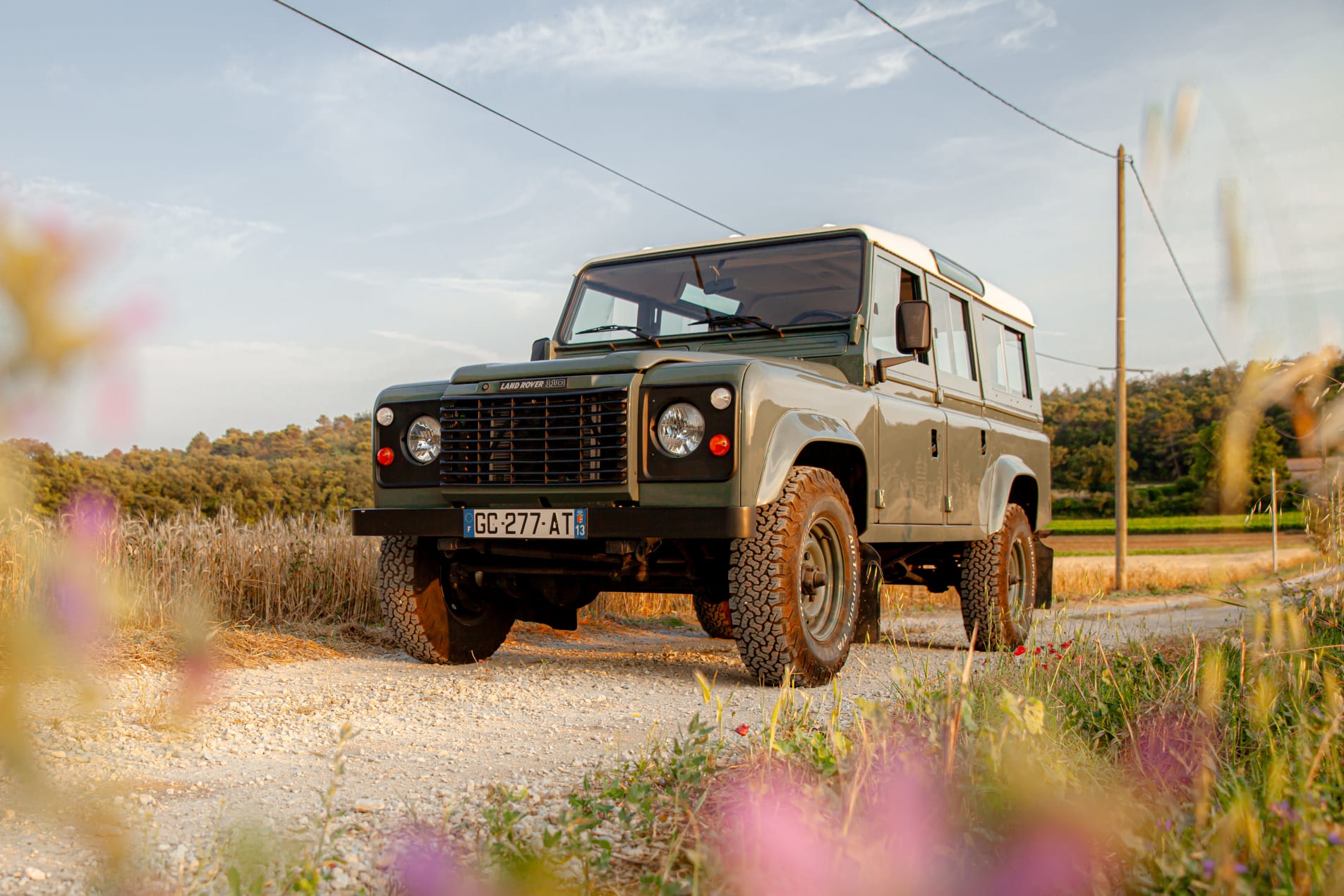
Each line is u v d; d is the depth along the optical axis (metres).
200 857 2.14
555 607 6.09
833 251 5.89
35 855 2.21
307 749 3.53
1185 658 3.95
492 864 2.07
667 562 5.21
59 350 0.41
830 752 2.70
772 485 4.57
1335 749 2.38
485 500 5.01
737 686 4.95
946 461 6.29
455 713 4.23
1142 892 1.85
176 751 3.38
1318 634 3.57
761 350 5.77
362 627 7.33
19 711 0.64
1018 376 8.20
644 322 6.17
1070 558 32.75
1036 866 1.96
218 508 8.23
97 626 0.64
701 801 2.40
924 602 14.19
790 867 1.89
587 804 2.45
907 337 5.50
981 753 2.41
